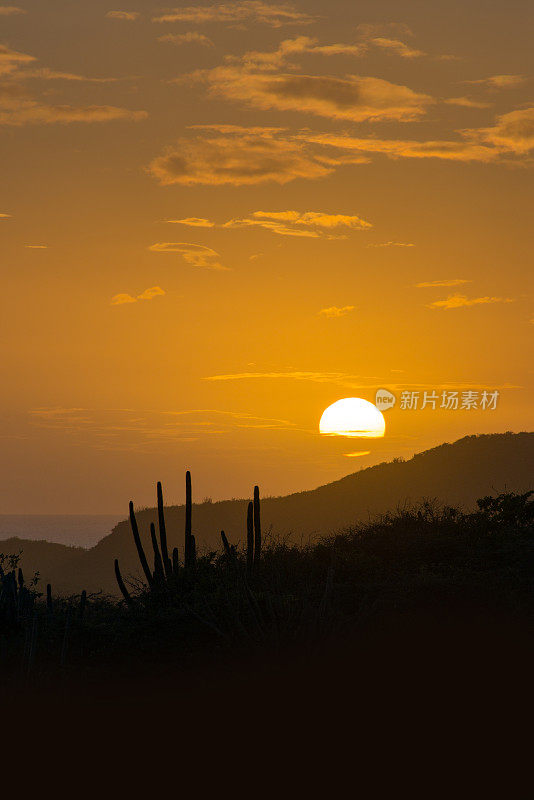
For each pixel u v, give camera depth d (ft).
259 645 46.88
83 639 56.54
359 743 35.22
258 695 40.42
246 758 34.17
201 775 32.76
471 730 35.94
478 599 54.60
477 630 47.70
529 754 33.47
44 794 31.14
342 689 40.52
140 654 50.98
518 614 50.11
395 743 35.06
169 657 49.70
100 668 48.52
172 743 35.88
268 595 53.83
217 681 43.19
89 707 40.57
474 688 40.19
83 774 32.83
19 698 42.39
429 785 31.19
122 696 42.75
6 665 49.49
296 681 41.47
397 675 41.93
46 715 39.32
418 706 38.50
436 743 34.88
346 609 55.47
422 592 56.29
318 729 36.73
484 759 33.22
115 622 59.41
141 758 34.40
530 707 37.93
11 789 31.55
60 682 44.96
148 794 31.14
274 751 34.81
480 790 30.63
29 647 51.31
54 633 56.95
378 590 58.23
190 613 57.06
